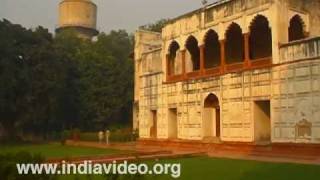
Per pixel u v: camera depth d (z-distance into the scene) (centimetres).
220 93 3384
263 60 3036
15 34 5600
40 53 5647
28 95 5444
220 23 3447
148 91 4306
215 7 3512
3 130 5728
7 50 5244
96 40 8194
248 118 3112
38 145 5009
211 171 2080
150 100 4262
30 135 6156
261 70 3033
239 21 3272
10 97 5297
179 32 3909
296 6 3083
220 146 3325
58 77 5872
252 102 3089
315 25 3206
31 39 5762
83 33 8762
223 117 3341
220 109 3378
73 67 6450
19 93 5438
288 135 2814
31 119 5641
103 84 6706
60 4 8881
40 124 6097
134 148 4003
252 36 3669
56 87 5775
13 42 5469
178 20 3931
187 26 3816
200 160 2703
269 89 2967
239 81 3206
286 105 2839
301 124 2728
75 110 6456
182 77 3822
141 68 4788
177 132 3875
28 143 5419
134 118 5459
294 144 2762
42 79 5644
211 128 3588
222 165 2364
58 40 6850
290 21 3136
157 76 4169
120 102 6800
